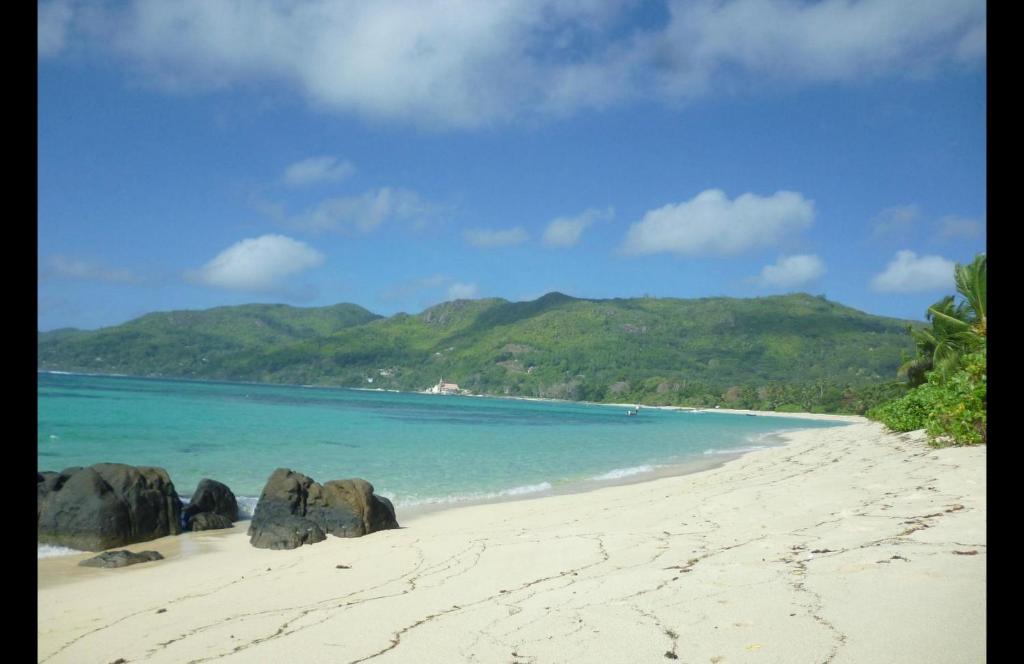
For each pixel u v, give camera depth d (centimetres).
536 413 10588
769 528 817
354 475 2181
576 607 546
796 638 424
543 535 955
